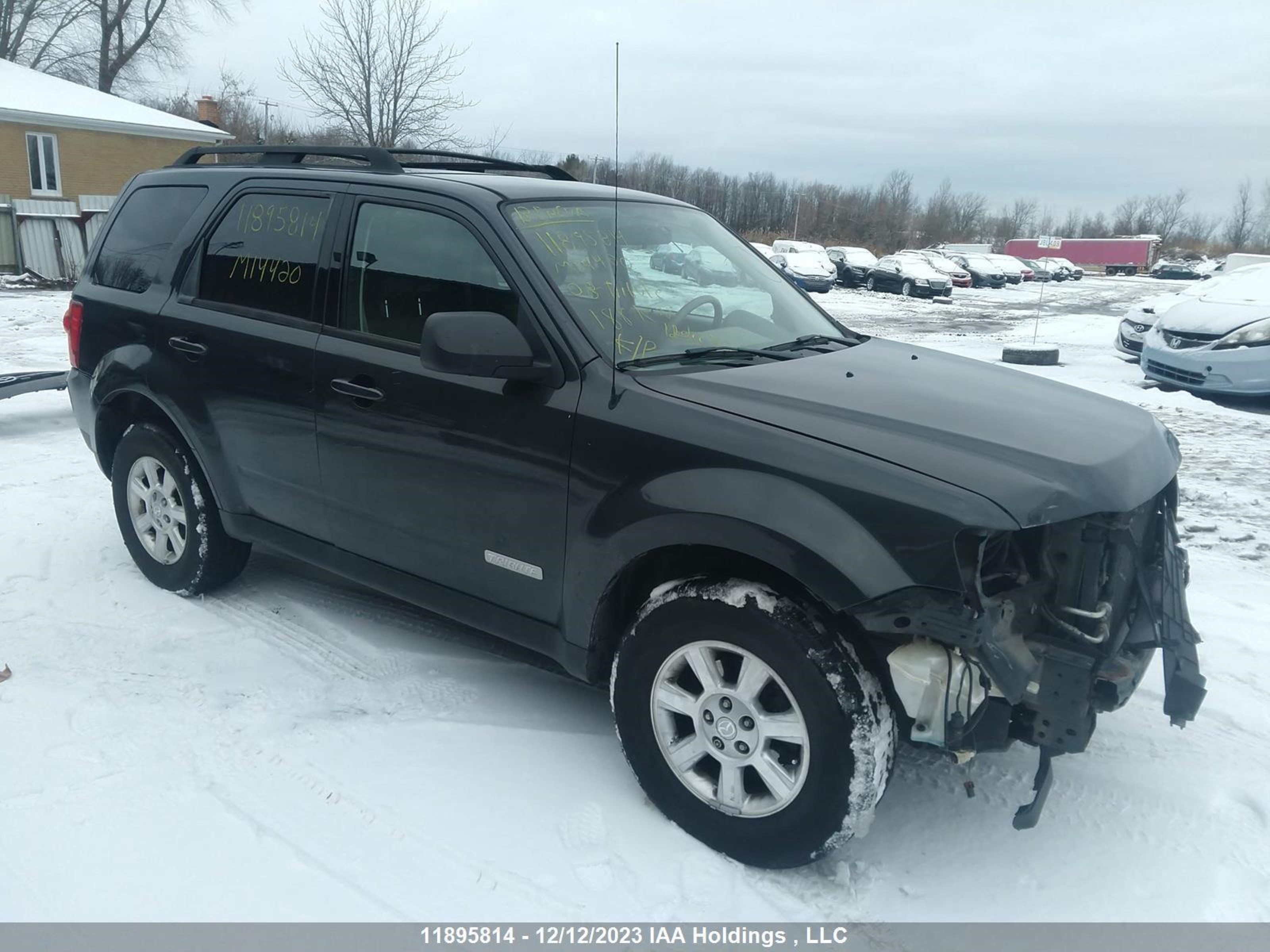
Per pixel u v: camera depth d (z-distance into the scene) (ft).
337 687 12.06
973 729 8.20
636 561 9.48
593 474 9.46
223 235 13.26
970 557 7.82
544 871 8.86
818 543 8.07
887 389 9.95
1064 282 188.65
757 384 9.62
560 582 9.97
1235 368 33.17
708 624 8.77
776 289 13.29
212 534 13.89
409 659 12.82
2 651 12.70
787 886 8.84
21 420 25.75
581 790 10.09
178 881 8.57
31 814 9.36
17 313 48.85
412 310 11.03
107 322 14.46
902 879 9.03
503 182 11.68
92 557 15.98
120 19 135.13
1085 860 9.34
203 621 13.78
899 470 8.18
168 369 13.41
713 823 9.12
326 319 11.82
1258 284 36.06
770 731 8.63
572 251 10.77
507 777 10.25
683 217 13.25
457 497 10.60
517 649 13.32
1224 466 24.41
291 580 15.40
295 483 12.32
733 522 8.46
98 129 84.02
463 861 8.95
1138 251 264.93
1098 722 11.80
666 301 11.27
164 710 11.34
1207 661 13.43
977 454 8.45
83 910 8.20
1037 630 8.65
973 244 240.94
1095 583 8.56
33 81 89.20
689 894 8.63
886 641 8.43
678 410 9.16
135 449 14.35
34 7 133.28
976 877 9.07
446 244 10.88
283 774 10.19
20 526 17.31
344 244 11.80
